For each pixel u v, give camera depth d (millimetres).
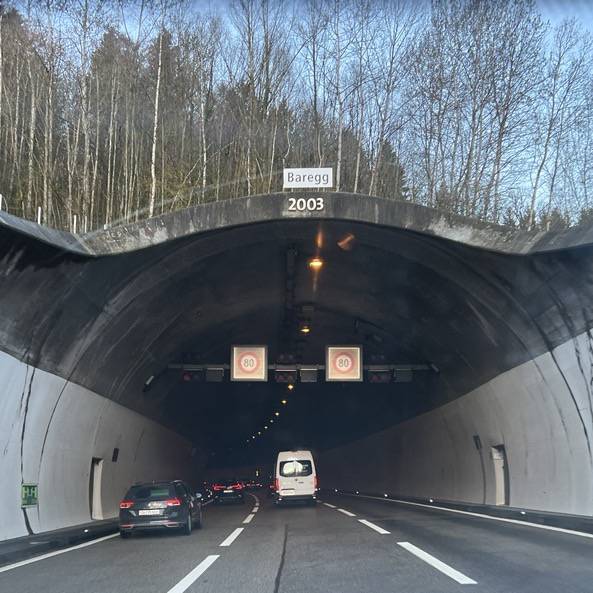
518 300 20062
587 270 17000
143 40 37719
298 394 54688
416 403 37469
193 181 39250
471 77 39531
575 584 9766
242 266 24141
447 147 40000
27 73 35750
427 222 19844
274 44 41250
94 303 19703
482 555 13117
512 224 39438
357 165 37938
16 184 35281
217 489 47406
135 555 15156
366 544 15641
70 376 20844
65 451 21969
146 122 38812
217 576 11477
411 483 43469
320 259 24156
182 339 30188
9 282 15477
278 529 21047
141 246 19047
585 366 18750
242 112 40656
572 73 38062
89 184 36688
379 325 31156
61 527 20656
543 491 22609
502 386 24547
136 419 31672
